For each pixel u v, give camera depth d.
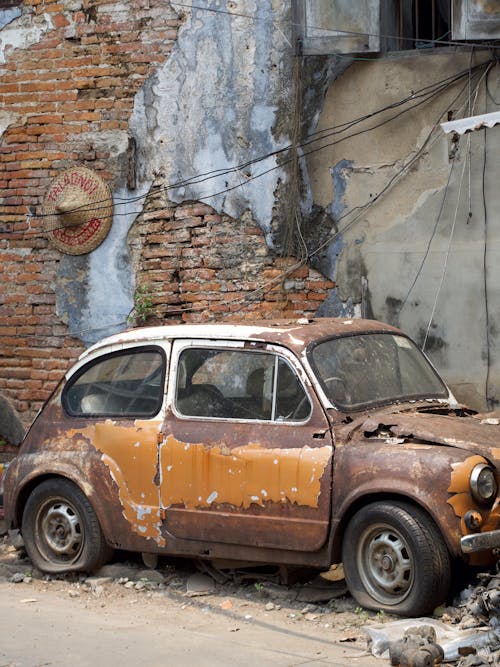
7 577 7.89
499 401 9.56
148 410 7.37
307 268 10.45
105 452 7.45
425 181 9.90
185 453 7.03
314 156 10.37
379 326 7.63
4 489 8.02
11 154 11.63
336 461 6.46
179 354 7.36
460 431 6.45
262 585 7.09
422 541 6.09
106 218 11.23
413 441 6.38
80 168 11.33
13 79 11.60
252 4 10.58
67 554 7.73
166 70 10.97
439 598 6.11
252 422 6.87
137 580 7.49
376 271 10.11
